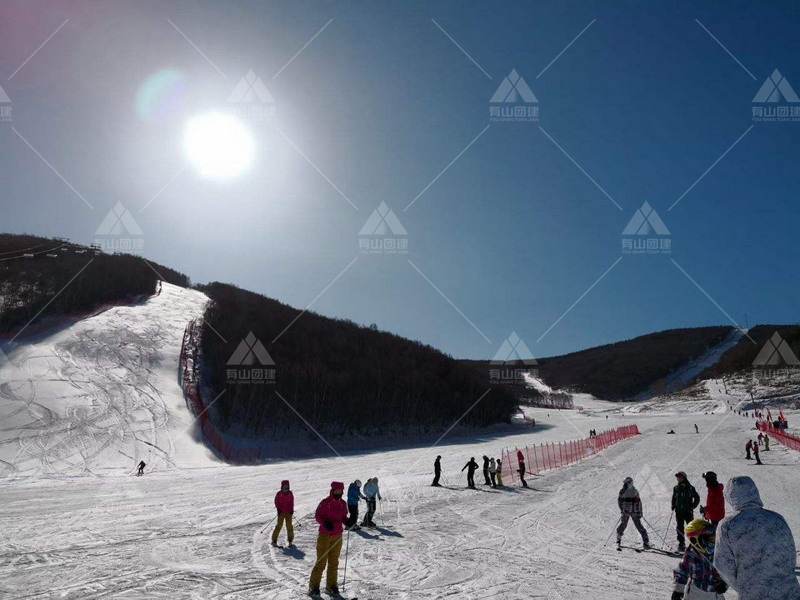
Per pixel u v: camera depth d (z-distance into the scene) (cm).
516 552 1221
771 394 10088
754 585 378
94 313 5503
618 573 1049
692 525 567
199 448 3784
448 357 8875
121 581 909
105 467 3056
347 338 7644
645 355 18988
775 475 2725
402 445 5547
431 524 1575
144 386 4347
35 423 3350
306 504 1930
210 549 1170
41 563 1013
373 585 946
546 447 5044
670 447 4544
